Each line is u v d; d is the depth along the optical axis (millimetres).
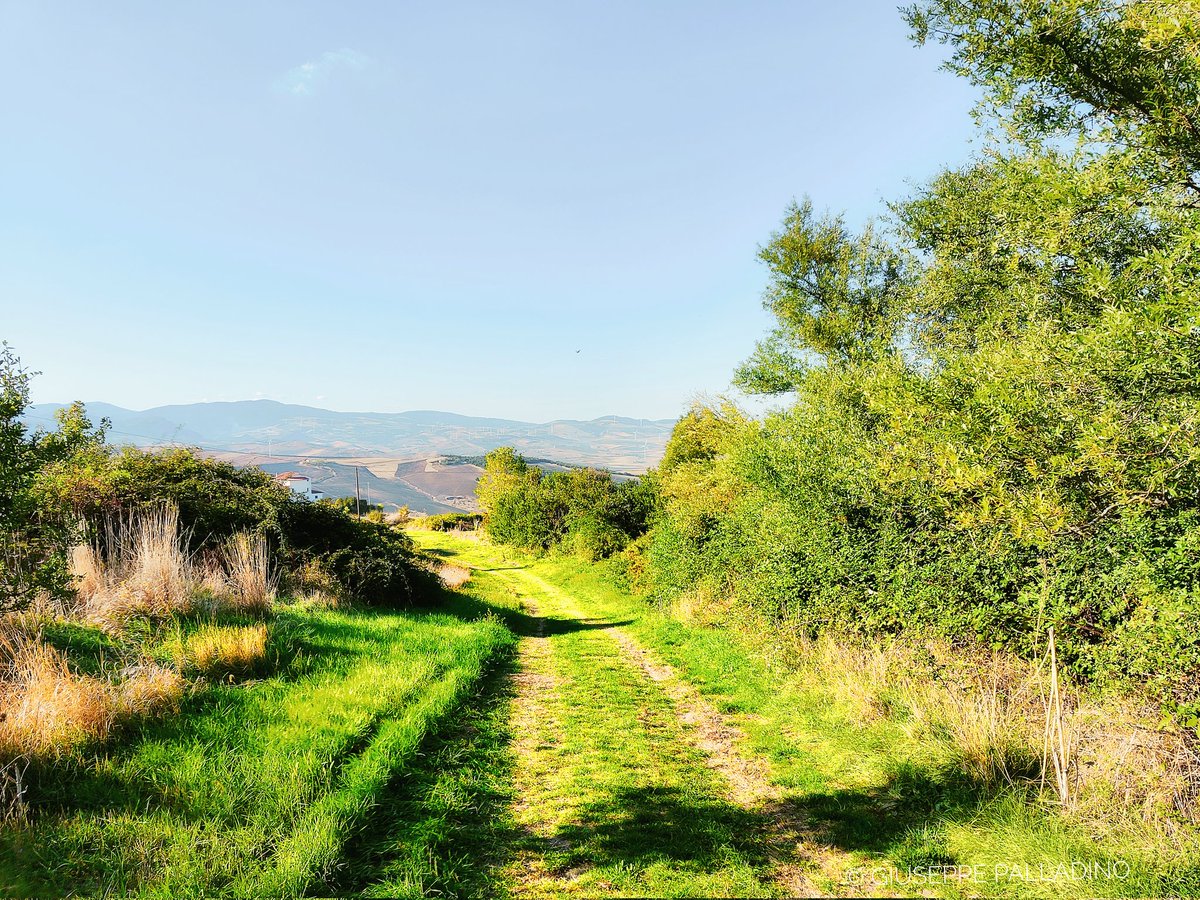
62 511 8648
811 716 7258
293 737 5523
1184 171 5145
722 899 3828
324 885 3711
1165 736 4418
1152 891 3564
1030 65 5742
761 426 13578
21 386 4820
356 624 10859
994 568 6781
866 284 18906
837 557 9078
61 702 4793
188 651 7055
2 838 3561
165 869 3568
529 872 4148
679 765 6098
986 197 10914
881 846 4453
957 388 6469
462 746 6324
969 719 5637
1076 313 6781
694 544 15617
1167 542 5164
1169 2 4418
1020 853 4102
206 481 13367
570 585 25031
